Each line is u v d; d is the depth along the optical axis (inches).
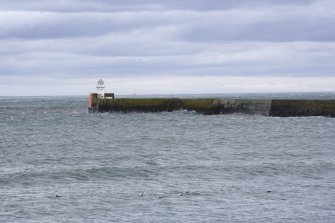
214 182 2005.4
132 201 1734.7
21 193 1843.0
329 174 2146.9
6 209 1648.6
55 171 2197.3
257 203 1708.9
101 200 1745.8
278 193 1830.7
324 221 1542.8
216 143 3233.3
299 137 3462.1
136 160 2546.8
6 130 4222.4
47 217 1579.7
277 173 2171.5
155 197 1779.0
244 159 2549.2
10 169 2287.2
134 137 3629.4
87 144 3253.0
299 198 1766.7
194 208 1659.7
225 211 1628.9
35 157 2677.2
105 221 1546.5
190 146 3097.9
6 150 2967.5
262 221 1545.3
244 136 3575.3
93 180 2054.6
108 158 2623.0
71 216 1589.6
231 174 2155.5
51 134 3890.3
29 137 3695.9
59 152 2874.0
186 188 1907.0
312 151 2810.0
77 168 2273.6
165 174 2158.0
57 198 1769.2
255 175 2137.1
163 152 2837.1
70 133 3946.9
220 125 4264.3
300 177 2095.2
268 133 3705.7
